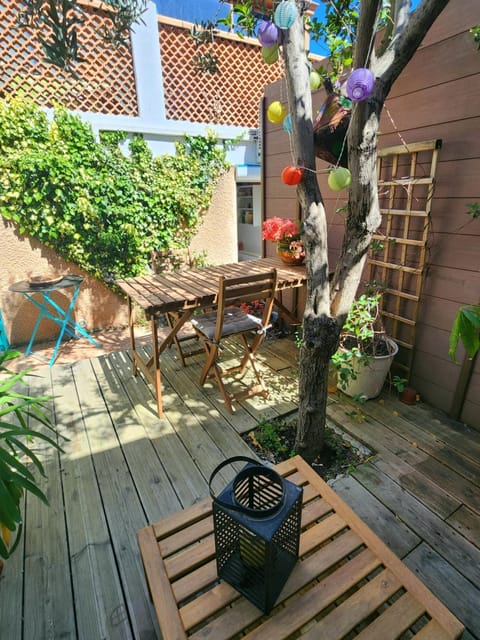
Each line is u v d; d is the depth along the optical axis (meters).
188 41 3.86
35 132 3.20
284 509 0.84
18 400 2.45
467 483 1.67
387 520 1.48
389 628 0.84
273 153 3.26
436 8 1.11
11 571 1.31
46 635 1.12
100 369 2.91
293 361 2.94
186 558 1.01
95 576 1.29
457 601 1.19
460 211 1.88
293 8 1.13
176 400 2.43
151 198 3.93
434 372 2.20
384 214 2.27
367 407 2.25
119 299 3.99
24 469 1.15
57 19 1.16
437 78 1.84
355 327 2.17
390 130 2.15
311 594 0.92
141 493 1.66
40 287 2.93
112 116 3.66
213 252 4.58
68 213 3.47
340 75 2.21
